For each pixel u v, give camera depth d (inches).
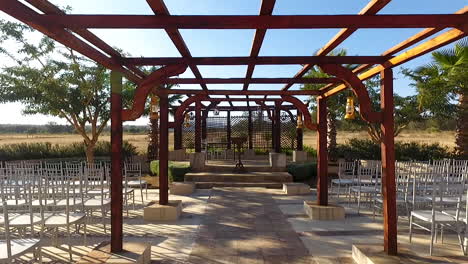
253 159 456.4
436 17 81.0
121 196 127.4
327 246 150.7
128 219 199.2
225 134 502.0
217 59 129.8
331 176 372.5
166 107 204.7
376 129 435.5
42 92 337.1
